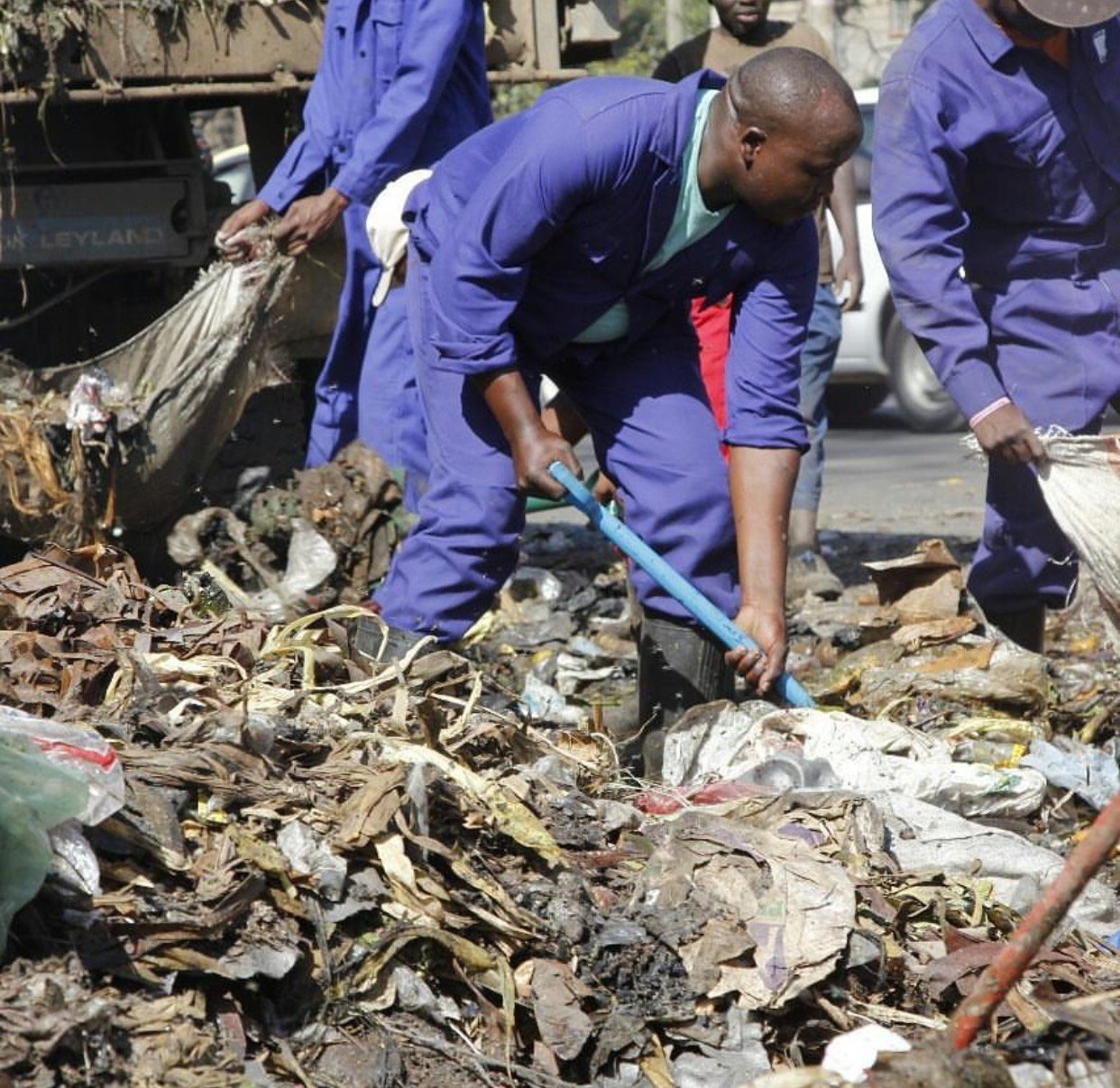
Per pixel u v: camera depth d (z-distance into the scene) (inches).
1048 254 243.4
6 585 186.5
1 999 125.7
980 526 420.2
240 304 278.8
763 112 186.9
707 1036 145.9
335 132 288.4
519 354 212.5
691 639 212.5
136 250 316.5
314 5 304.7
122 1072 126.3
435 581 215.9
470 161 212.5
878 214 238.8
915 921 165.3
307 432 341.7
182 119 329.4
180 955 135.4
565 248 200.4
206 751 154.2
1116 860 193.0
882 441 601.9
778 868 157.9
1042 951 159.9
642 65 1207.6
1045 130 235.1
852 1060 133.7
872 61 1430.9
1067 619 305.7
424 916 146.6
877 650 246.4
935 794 198.2
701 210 196.4
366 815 150.5
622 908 156.0
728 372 213.0
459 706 187.3
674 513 210.2
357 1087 135.4
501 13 313.9
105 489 269.3
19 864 131.4
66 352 340.2
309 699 174.1
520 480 206.4
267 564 276.1
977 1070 121.7
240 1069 130.6
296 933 142.8
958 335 237.1
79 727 153.3
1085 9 222.7
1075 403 245.1
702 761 205.8
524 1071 140.5
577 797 176.9
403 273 244.1
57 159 310.2
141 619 186.1
